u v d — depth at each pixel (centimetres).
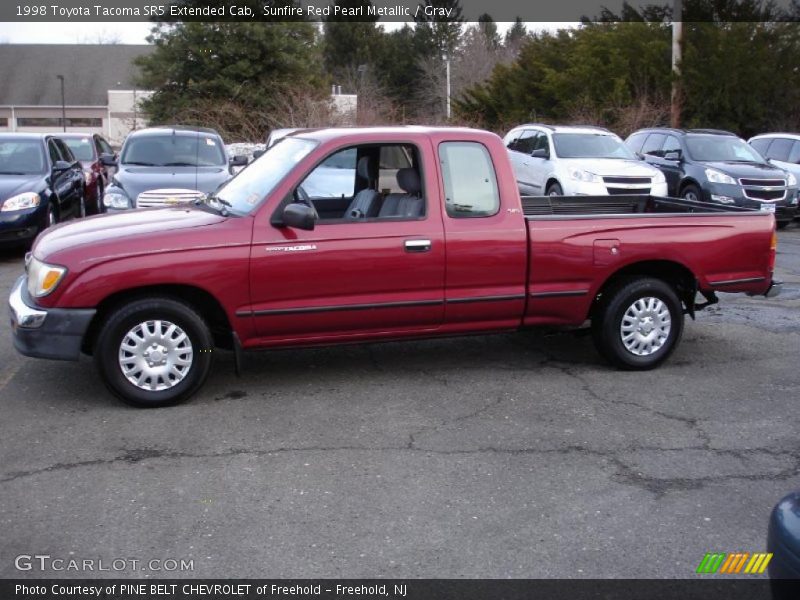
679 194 1609
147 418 571
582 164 1475
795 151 1725
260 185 623
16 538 416
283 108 2588
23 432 545
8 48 5697
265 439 539
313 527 429
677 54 2336
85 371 670
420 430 557
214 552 405
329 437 543
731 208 737
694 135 1644
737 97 2311
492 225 632
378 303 614
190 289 587
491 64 5069
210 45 2805
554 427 565
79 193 1439
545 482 483
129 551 405
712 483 485
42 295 564
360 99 2714
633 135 1828
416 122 3105
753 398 627
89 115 5459
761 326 846
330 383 649
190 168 1201
